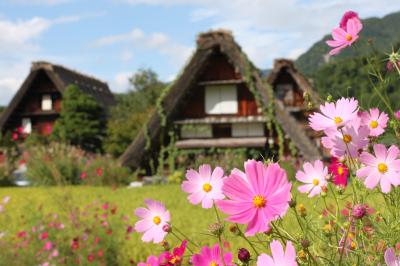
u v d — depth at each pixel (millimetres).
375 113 1245
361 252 1091
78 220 5277
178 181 16734
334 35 1378
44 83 31781
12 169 18984
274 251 800
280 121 17688
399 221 1117
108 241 4918
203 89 19422
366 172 1039
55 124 30297
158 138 18938
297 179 1306
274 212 854
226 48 18438
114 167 17453
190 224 6082
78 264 4754
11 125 31984
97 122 30531
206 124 19188
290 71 21219
